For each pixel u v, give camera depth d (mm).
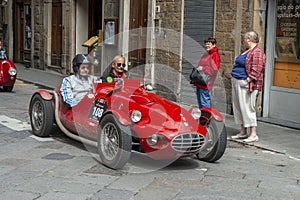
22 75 18875
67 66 19328
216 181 6691
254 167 7500
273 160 8000
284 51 11031
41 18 20875
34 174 6715
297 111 10695
